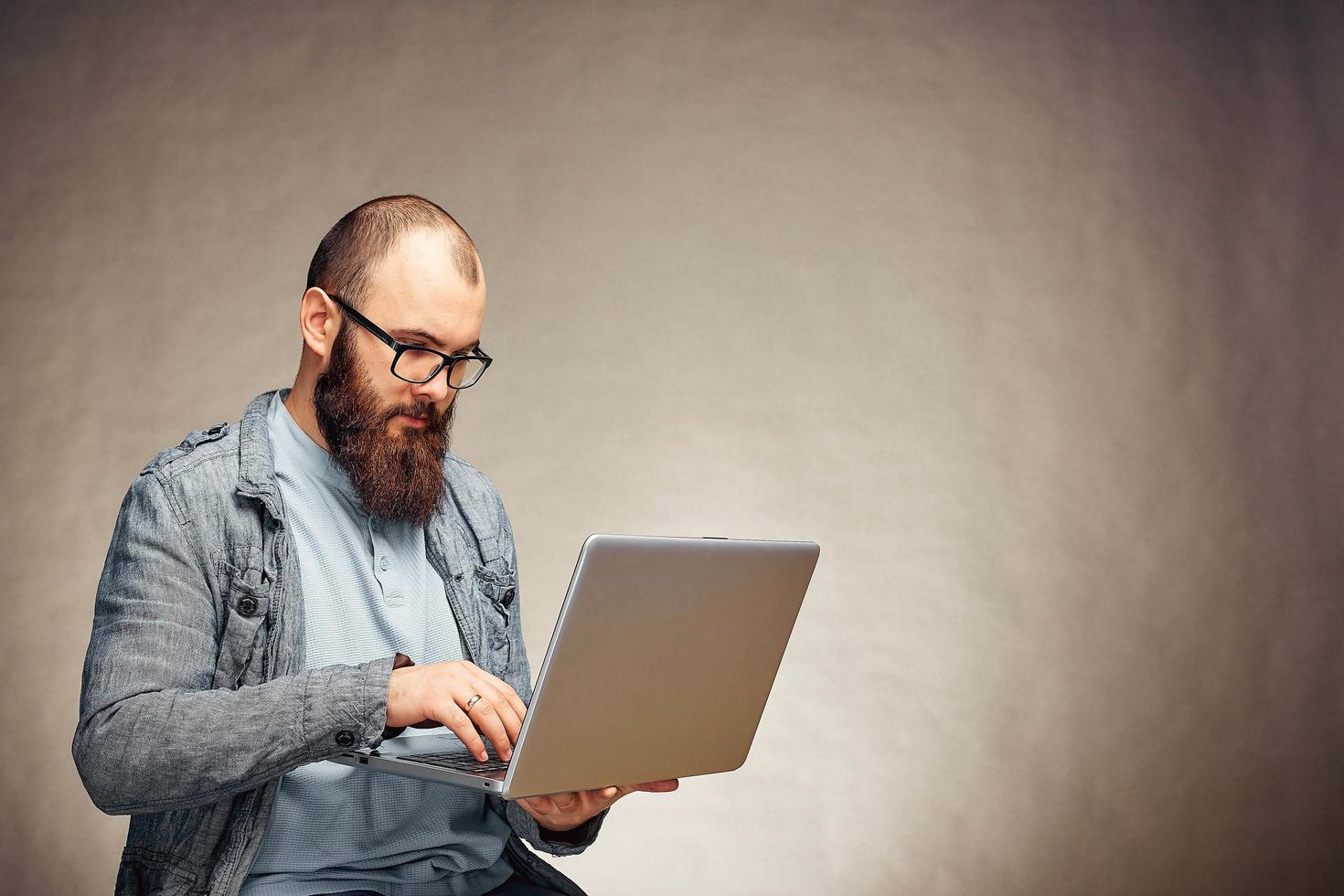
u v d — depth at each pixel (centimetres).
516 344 347
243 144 353
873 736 342
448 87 354
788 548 118
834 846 338
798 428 348
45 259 350
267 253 349
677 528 344
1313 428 353
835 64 358
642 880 334
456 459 152
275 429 134
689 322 350
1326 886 341
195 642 118
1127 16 361
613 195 352
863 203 354
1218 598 348
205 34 356
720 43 357
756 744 340
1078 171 357
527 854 138
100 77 355
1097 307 354
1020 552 347
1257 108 360
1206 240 357
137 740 106
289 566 125
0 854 325
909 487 348
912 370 350
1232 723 345
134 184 352
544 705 99
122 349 347
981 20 360
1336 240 357
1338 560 350
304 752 107
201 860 116
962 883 338
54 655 335
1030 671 344
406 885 128
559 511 343
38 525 341
